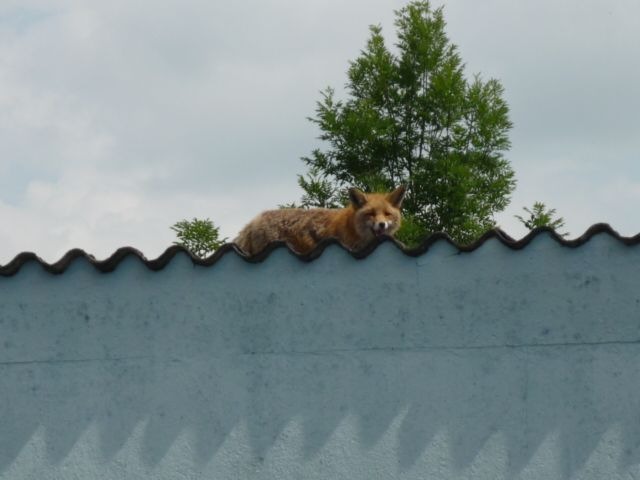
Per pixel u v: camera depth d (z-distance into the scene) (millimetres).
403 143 22078
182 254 6422
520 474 6094
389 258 6262
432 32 22562
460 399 6152
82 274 6500
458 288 6203
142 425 6367
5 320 6535
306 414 6254
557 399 6102
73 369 6457
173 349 6387
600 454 6062
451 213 21297
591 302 6113
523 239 6160
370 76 22672
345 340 6258
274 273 6344
